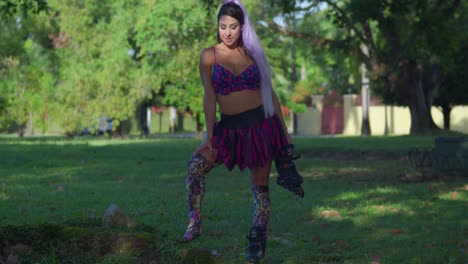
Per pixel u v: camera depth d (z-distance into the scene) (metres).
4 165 17.83
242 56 4.59
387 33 30.41
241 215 8.87
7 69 35.25
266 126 4.61
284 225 8.01
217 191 12.27
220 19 4.56
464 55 34.88
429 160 15.40
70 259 5.05
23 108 36.66
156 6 33.19
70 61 37.06
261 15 33.19
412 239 7.06
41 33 34.03
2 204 9.99
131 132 57.62
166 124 61.69
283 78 49.09
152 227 6.52
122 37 37.78
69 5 36.69
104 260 5.01
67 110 36.44
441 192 11.66
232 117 4.61
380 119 51.41
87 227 6.44
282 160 4.66
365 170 16.80
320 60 45.53
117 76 36.56
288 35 34.16
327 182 13.98
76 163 18.83
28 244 5.46
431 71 36.50
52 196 11.16
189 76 37.66
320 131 56.09
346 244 6.77
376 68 33.19
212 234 7.37
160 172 16.41
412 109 35.81
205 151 4.61
